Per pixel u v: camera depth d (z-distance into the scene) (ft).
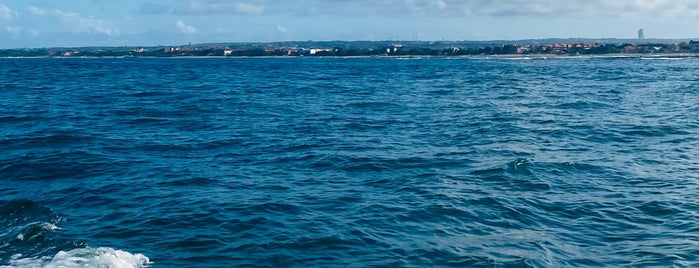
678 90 192.24
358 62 577.02
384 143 88.58
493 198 57.82
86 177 66.64
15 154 78.33
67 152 79.41
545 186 62.59
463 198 57.77
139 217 51.85
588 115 123.34
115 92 185.37
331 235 47.29
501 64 469.57
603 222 51.44
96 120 113.29
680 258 43.29
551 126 106.01
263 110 133.80
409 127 105.81
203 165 73.05
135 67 440.45
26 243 45.29
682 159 76.84
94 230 48.49
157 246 45.19
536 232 49.01
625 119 116.57
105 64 517.96
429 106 142.51
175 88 207.00
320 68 420.36
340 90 198.39
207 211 53.36
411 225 50.21
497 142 88.99
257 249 44.57
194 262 42.34
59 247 44.27
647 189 61.57
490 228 49.85
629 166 72.43
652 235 48.19
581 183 64.08
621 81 242.99
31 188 62.18
